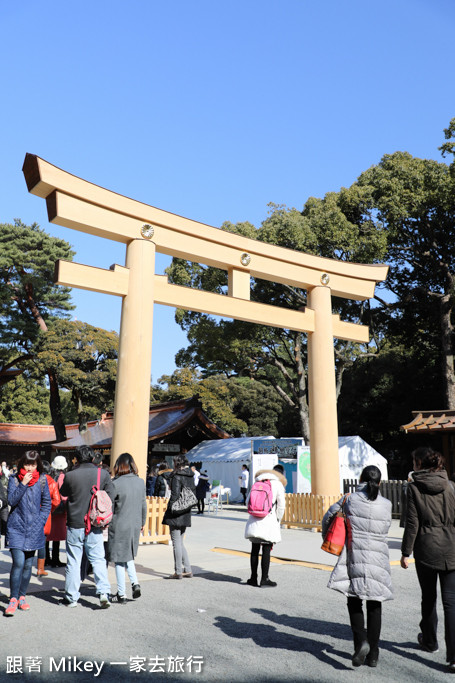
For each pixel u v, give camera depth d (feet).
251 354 91.25
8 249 124.26
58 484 29.27
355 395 115.34
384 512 15.49
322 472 49.47
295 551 35.32
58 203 36.78
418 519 16.11
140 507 22.40
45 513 20.45
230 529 47.39
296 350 91.20
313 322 51.78
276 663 14.88
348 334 54.44
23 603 20.12
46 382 186.29
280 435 137.59
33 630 17.62
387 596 14.78
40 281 124.47
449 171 82.12
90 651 15.66
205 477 67.05
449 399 85.20
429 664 15.05
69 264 37.29
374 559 15.03
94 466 21.88
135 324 39.09
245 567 29.53
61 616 19.35
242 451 89.10
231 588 24.31
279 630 17.90
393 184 84.64
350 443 76.54
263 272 48.57
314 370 51.37
